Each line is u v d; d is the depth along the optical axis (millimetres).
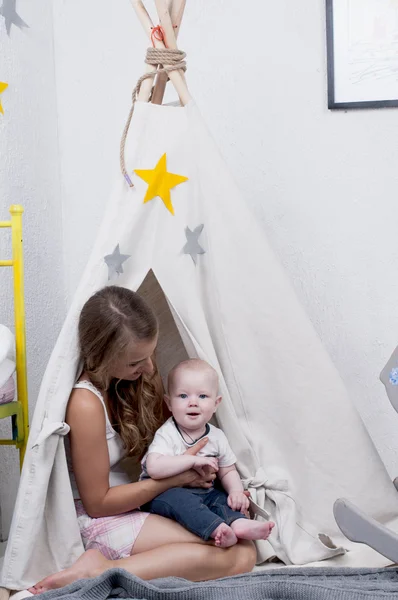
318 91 2062
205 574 1382
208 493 1521
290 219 2096
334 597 1180
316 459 1633
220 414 1604
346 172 2057
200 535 1403
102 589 1248
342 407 1650
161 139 1643
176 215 1634
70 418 1469
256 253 1670
